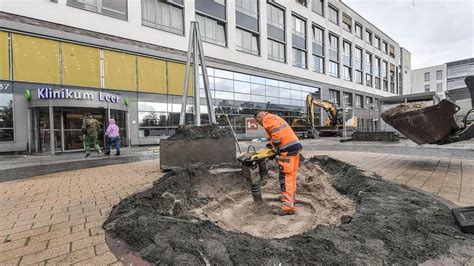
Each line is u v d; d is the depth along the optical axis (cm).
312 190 423
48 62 1219
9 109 1119
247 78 2111
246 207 384
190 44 701
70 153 1152
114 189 446
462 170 550
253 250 201
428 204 310
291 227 309
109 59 1407
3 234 257
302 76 2619
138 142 1496
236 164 548
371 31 3847
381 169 579
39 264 200
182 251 201
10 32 1126
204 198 403
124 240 234
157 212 312
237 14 2077
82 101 1153
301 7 2633
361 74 3625
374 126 3653
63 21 1262
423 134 600
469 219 245
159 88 1593
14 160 898
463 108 680
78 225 279
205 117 1797
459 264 188
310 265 181
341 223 280
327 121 2459
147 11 1585
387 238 222
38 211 330
